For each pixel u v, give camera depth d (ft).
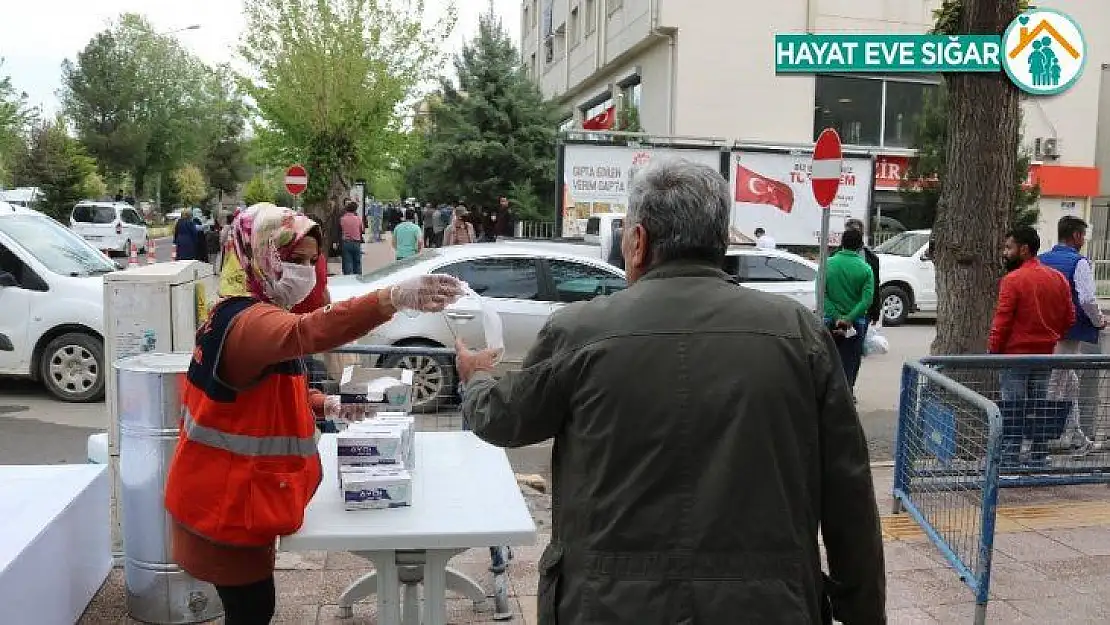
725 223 6.61
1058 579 15.08
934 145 67.05
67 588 12.07
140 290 13.83
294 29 78.95
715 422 5.99
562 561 6.29
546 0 125.70
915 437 17.53
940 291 22.84
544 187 93.40
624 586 5.90
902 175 71.15
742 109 74.69
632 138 65.57
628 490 6.01
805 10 74.64
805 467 6.22
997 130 21.85
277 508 8.87
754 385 6.04
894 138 78.38
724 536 5.89
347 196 83.41
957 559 14.58
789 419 6.12
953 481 15.39
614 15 87.40
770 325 6.27
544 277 27.78
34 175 139.44
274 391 9.00
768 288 37.01
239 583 9.23
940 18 22.80
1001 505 19.13
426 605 9.64
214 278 15.69
